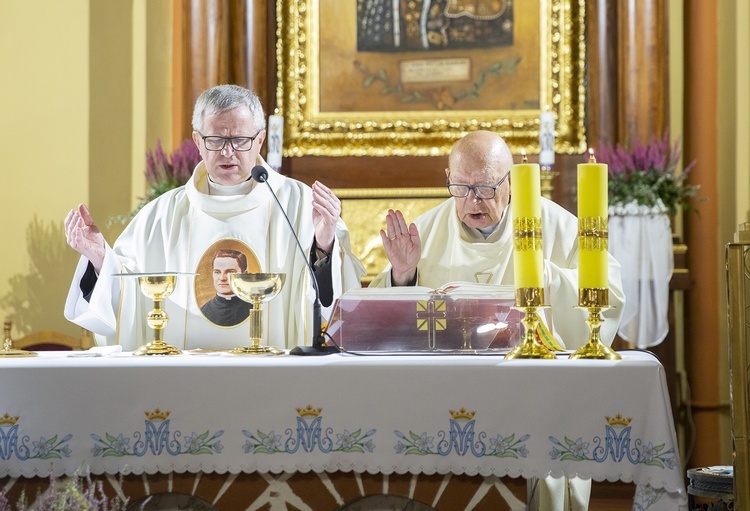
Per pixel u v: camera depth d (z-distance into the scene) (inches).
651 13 267.9
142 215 163.2
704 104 278.2
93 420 110.1
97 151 276.1
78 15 277.0
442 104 277.0
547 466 106.7
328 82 279.1
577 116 275.1
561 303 147.6
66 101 275.1
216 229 159.0
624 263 240.8
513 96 276.2
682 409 274.5
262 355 121.1
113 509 105.3
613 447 106.5
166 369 110.1
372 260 265.9
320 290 145.3
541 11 275.9
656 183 242.7
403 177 275.3
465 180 159.8
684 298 278.5
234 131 155.9
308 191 163.3
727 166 278.5
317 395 109.2
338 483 110.3
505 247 163.9
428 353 120.6
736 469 117.8
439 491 109.5
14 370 110.6
